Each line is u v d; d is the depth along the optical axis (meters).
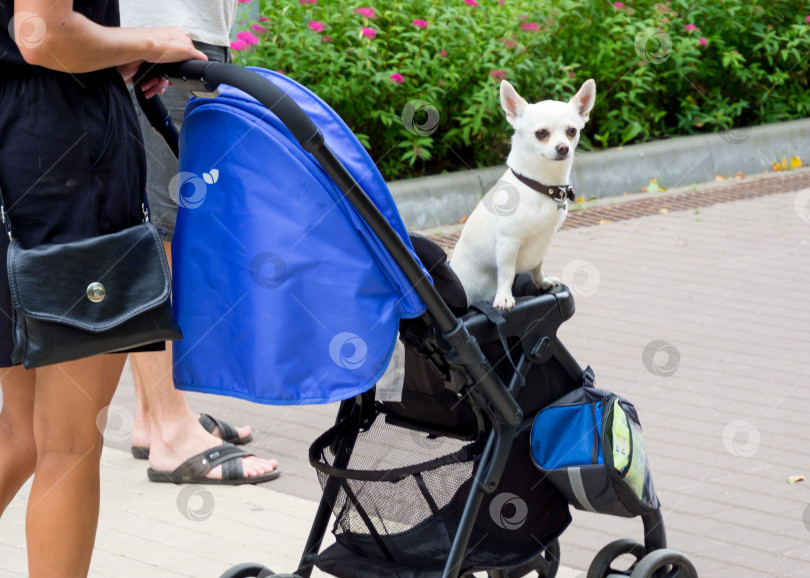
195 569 3.20
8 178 2.30
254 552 3.32
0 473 2.76
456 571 2.46
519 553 2.65
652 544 2.75
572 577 3.12
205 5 3.67
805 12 9.80
